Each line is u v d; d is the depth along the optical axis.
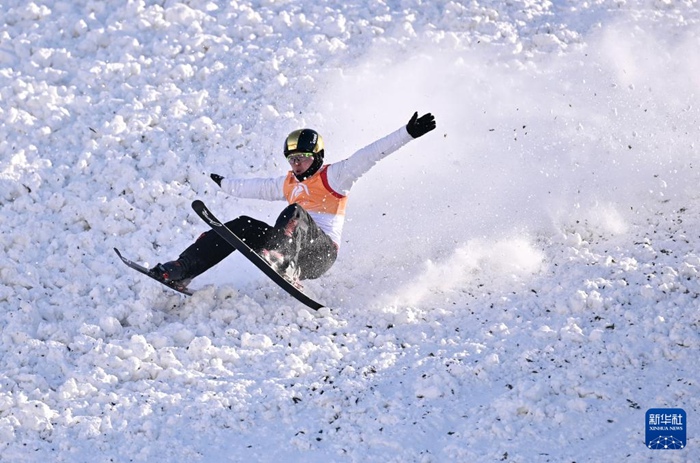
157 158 28.19
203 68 32.34
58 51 32.94
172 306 22.12
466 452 16.17
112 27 34.38
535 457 15.87
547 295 21.50
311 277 21.84
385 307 21.78
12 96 30.58
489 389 18.11
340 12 35.84
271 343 20.23
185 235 25.45
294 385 18.53
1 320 20.88
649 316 19.88
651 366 18.25
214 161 28.48
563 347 19.14
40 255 23.91
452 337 20.30
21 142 28.56
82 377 18.81
